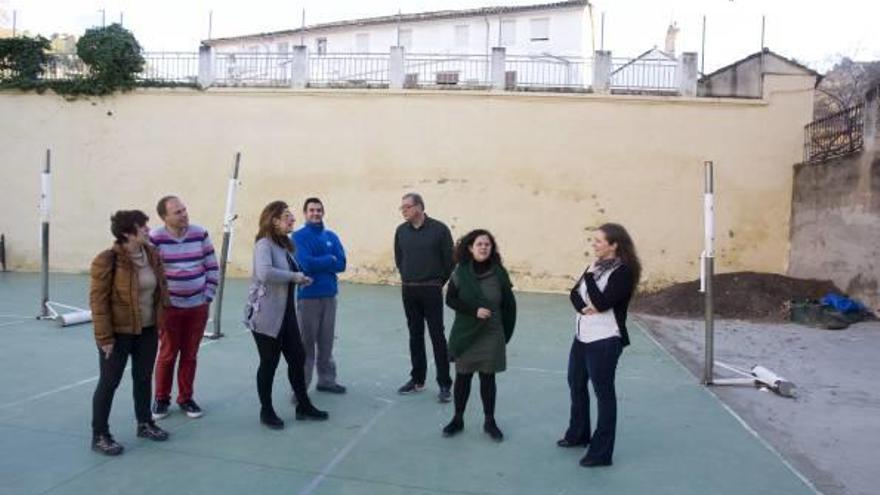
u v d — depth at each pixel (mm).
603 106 14328
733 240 14281
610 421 4691
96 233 15547
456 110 14625
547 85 14961
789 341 9578
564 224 14453
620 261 4617
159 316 4969
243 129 15188
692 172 14281
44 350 7738
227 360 7527
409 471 4582
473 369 5172
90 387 6312
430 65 18641
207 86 15242
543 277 14508
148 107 15367
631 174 14320
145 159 15383
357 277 14977
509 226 14562
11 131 15695
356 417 5684
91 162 15508
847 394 6789
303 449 4930
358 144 14922
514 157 14516
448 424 5535
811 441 5359
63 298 11805
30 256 15750
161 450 4836
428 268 6242
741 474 4641
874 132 11094
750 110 14172
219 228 15297
